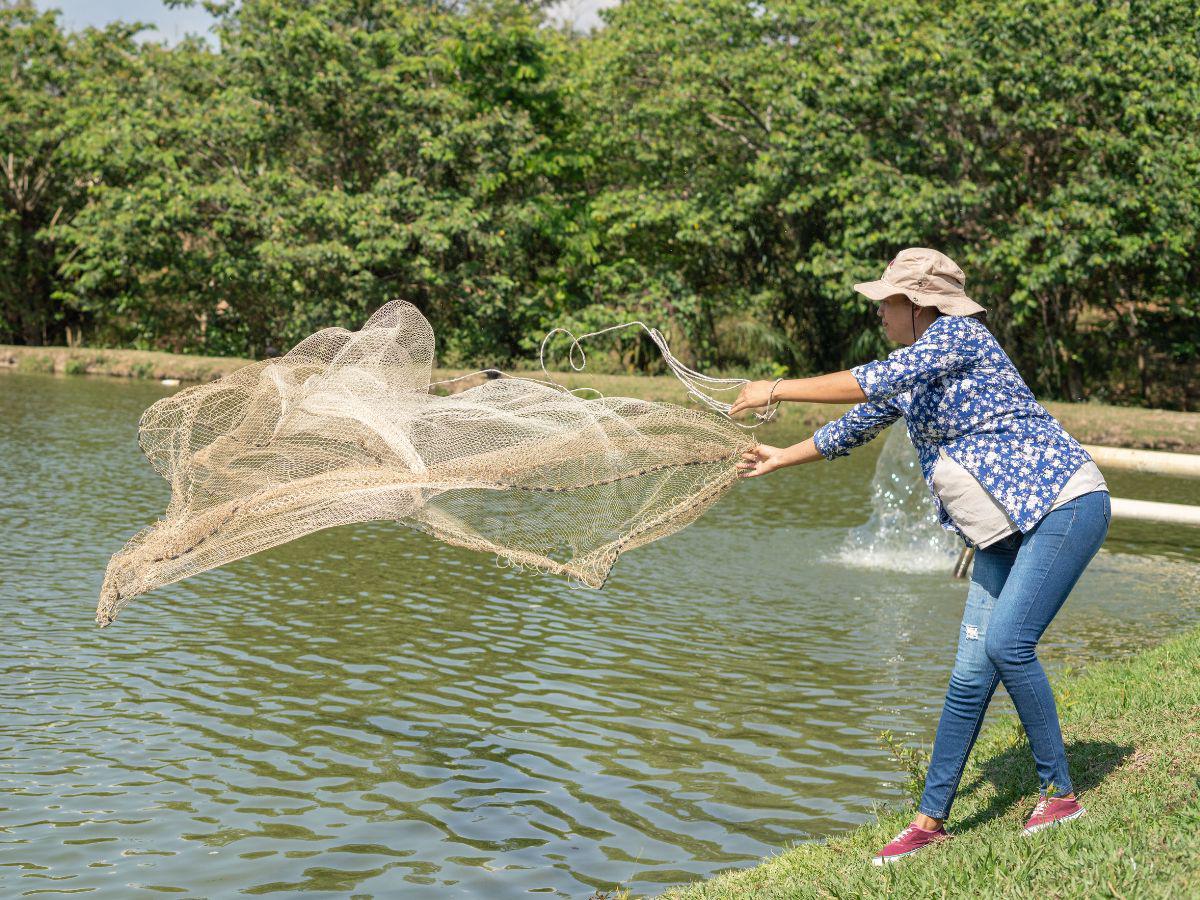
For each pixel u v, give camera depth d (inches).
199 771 242.8
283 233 1296.8
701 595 406.9
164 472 210.8
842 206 1186.0
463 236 1330.0
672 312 1279.5
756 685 305.9
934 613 384.5
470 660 325.1
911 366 161.9
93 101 1449.3
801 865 178.9
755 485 682.2
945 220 1111.6
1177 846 148.0
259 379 208.8
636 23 1337.4
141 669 308.8
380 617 368.5
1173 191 1026.1
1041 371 1195.3
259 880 196.7
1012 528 159.8
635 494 202.4
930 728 273.7
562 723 275.6
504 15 1371.8
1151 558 494.6
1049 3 1069.8
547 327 1322.6
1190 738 196.1
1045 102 1068.5
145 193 1311.5
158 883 195.2
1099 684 258.7
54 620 351.3
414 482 194.4
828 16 1170.0
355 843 211.0
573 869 201.2
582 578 199.9
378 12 1389.0
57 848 207.2
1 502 541.6
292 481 199.6
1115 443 890.1
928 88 1088.8
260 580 414.9
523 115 1311.5
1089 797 177.3
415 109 1333.7
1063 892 140.0
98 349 1416.1
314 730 268.2
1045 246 1057.5
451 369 1295.5
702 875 198.7
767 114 1227.2
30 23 1546.5
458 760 251.4
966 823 181.5
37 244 1565.0
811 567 454.6
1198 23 1087.0
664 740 265.1
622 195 1295.5
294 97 1327.5
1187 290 1133.1
